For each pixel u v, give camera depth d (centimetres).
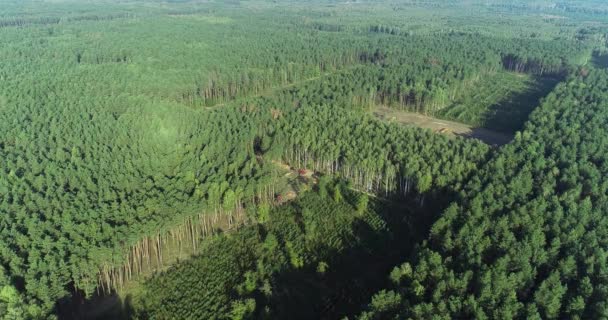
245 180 8988
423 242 7412
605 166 9369
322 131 11375
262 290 7200
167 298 7194
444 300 5928
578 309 5734
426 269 6531
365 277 7706
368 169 9944
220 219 9262
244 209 9550
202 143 11044
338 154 10450
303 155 11288
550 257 6725
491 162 9631
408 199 9931
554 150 10269
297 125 11769
